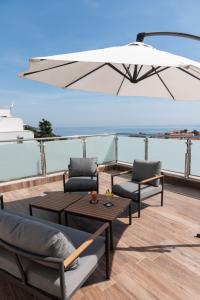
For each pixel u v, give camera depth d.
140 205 3.60
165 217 3.26
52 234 1.43
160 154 5.18
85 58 1.52
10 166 4.86
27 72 2.00
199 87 2.64
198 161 4.52
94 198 2.89
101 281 2.01
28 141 5.00
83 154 5.87
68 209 2.69
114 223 3.09
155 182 3.56
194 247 2.52
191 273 2.11
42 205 2.89
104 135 6.15
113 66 2.50
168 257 2.35
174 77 2.63
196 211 3.46
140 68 2.47
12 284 2.03
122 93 3.32
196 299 1.81
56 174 5.39
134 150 5.82
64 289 1.43
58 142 5.42
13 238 1.53
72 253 1.53
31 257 1.45
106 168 6.21
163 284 1.97
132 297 1.84
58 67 2.23
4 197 4.31
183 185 4.70
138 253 2.42
